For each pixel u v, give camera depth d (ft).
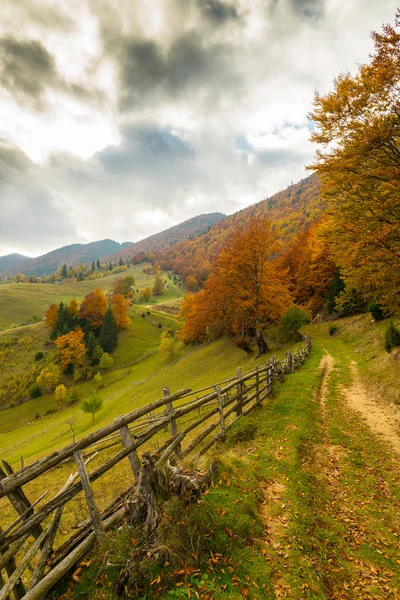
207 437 29.40
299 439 27.84
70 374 241.14
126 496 15.97
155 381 139.95
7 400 218.18
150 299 475.31
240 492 17.97
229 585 11.73
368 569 14.11
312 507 18.35
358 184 36.63
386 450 27.53
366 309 115.14
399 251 34.55
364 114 33.24
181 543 12.59
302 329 133.80
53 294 511.40
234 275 94.94
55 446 105.40
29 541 20.95
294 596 11.82
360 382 51.70
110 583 11.55
